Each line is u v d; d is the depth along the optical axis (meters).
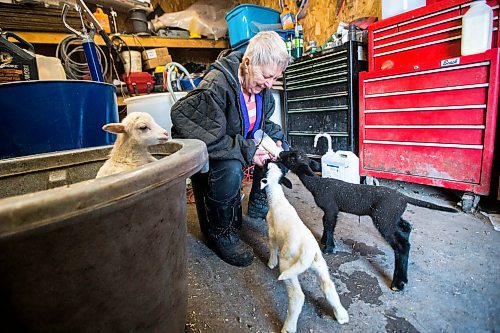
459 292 0.83
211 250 1.22
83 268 0.34
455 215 1.34
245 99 1.23
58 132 1.11
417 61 1.57
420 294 0.84
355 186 0.98
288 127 2.44
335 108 1.99
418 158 1.52
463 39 1.30
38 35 2.08
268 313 0.82
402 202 0.86
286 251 0.76
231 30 2.73
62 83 1.09
